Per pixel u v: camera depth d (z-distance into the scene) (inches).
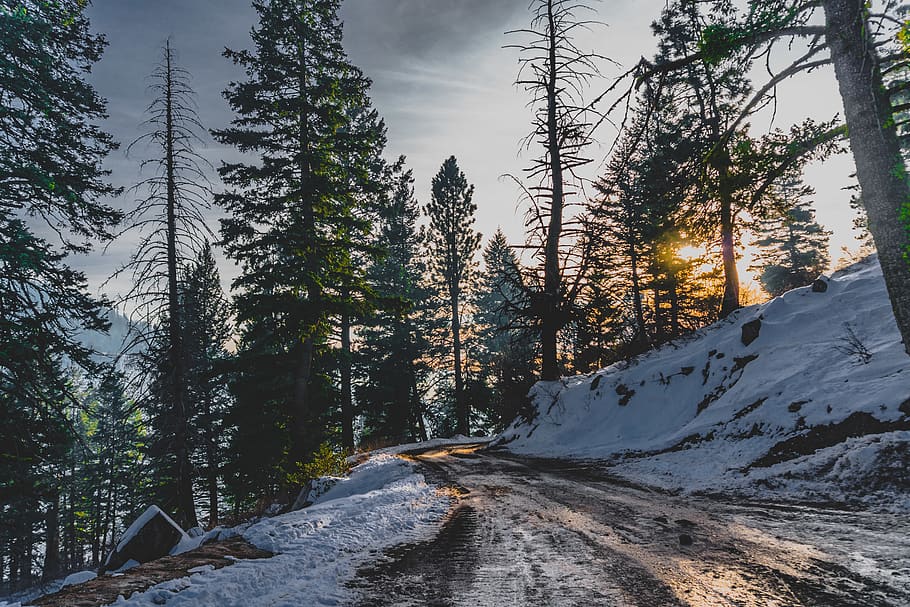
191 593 177.6
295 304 684.1
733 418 499.8
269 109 708.0
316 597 174.9
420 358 1683.1
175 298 623.8
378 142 804.6
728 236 811.4
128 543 349.4
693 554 197.6
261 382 830.5
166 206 621.0
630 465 499.5
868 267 675.4
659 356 805.9
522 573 188.1
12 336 485.7
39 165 534.0
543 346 908.6
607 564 191.0
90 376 583.2
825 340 536.7
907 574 156.6
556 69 845.2
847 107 237.5
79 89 573.3
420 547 244.2
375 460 734.5
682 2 259.1
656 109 255.8
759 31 236.7
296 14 735.1
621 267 1174.3
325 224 763.4
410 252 1764.3
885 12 221.6
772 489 324.2
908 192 223.9
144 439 970.7
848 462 310.5
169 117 629.9
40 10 497.4
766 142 255.9
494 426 1707.7
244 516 679.1
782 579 161.5
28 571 1207.6
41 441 581.6
